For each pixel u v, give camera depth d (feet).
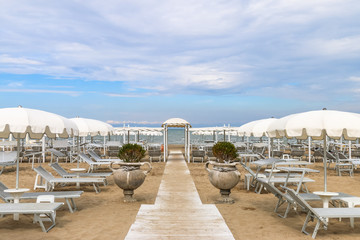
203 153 59.62
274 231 18.25
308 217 17.95
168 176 40.91
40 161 57.11
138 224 18.75
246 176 32.73
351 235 17.63
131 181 25.27
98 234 17.57
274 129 22.43
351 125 18.72
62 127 22.08
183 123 64.13
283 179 28.68
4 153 43.68
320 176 42.24
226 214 22.17
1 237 17.01
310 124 19.20
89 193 30.19
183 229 17.72
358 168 51.80
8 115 20.18
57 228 18.71
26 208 17.61
